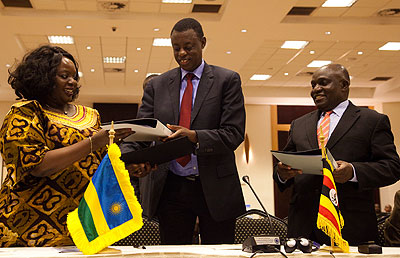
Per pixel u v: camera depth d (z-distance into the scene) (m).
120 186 1.96
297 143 3.21
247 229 4.02
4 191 2.20
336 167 2.60
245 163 17.11
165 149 2.27
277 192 16.95
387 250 2.14
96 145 2.14
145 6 9.53
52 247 2.08
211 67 2.86
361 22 10.18
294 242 1.93
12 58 12.04
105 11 9.78
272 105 17.62
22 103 2.15
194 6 9.55
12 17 9.62
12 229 2.17
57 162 2.07
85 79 14.92
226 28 10.29
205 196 2.61
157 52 12.11
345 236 2.83
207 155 2.61
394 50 12.16
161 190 2.68
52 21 9.88
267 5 9.10
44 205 2.23
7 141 2.05
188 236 2.75
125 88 15.93
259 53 12.43
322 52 12.33
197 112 2.70
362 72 14.48
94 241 1.85
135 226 1.92
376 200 16.83
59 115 2.43
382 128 2.96
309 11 9.84
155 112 2.84
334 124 3.14
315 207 2.96
